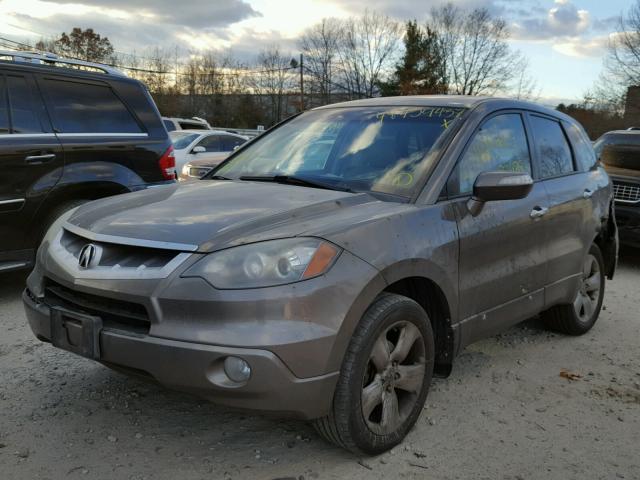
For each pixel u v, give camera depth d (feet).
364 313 9.09
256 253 8.38
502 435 10.66
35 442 9.86
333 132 13.07
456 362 14.02
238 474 9.14
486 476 9.35
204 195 10.84
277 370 8.06
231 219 9.20
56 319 9.43
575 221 14.58
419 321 10.03
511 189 10.80
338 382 8.83
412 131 12.07
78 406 11.13
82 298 9.32
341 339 8.55
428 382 10.47
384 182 11.13
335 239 8.80
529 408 11.76
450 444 10.26
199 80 212.23
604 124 138.00
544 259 13.41
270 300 8.12
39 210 17.29
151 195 11.31
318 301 8.34
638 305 19.88
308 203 9.97
